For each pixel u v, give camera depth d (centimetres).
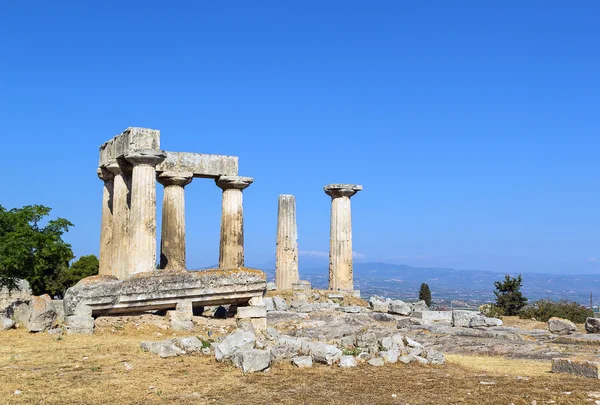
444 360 2144
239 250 4162
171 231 3916
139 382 1717
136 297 2838
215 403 1534
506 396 1619
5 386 1631
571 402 1552
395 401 1572
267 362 1902
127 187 3538
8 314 2828
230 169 4138
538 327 3512
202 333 2789
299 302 4166
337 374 1872
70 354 2092
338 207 4822
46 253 4734
